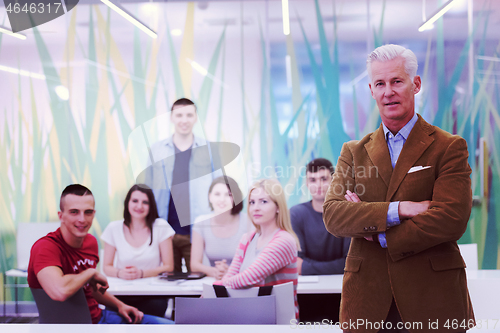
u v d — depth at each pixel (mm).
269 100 3180
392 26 3131
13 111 3297
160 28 3217
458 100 3084
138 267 2488
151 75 3217
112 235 2559
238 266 1936
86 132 3232
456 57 3092
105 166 3182
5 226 3234
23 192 3262
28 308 3123
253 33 3195
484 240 3029
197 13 3199
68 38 3266
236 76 3188
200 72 3199
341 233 1144
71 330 1081
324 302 2285
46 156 3258
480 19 3066
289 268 1792
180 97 3197
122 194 3117
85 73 3256
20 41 3277
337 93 3162
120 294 2137
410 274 1032
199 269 2439
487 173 3043
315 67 3174
